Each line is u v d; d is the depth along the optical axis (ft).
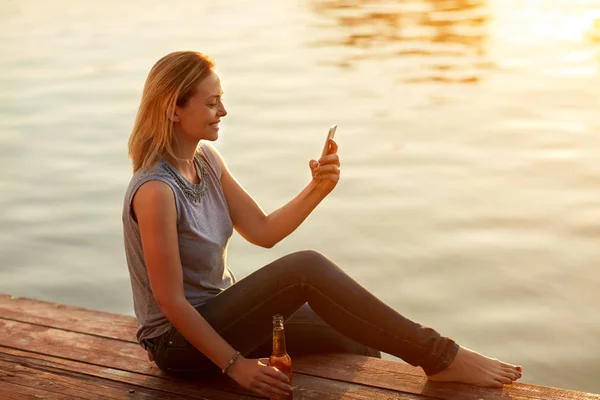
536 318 21.29
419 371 10.55
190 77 9.46
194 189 9.81
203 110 9.60
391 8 79.82
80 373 10.91
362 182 31.42
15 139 38.47
